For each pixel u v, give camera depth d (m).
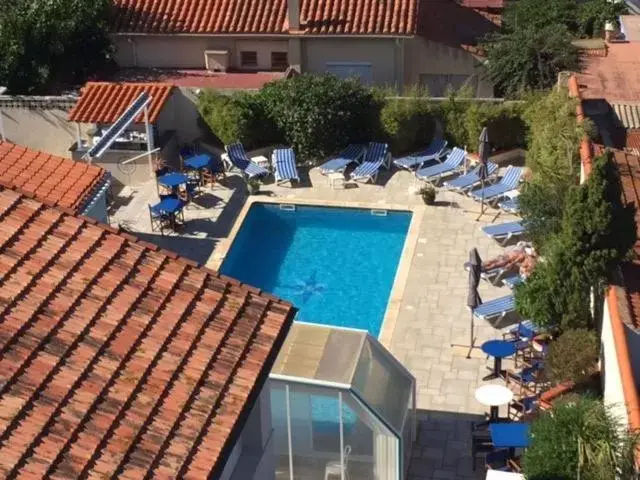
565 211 22.47
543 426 17.47
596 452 16.48
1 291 13.74
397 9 38.09
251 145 35.41
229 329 14.38
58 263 14.57
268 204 32.72
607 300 21.27
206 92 35.16
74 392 12.56
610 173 21.92
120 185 33.69
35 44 37.41
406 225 31.66
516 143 35.06
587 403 17.47
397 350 24.88
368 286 28.73
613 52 40.44
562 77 35.78
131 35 38.81
